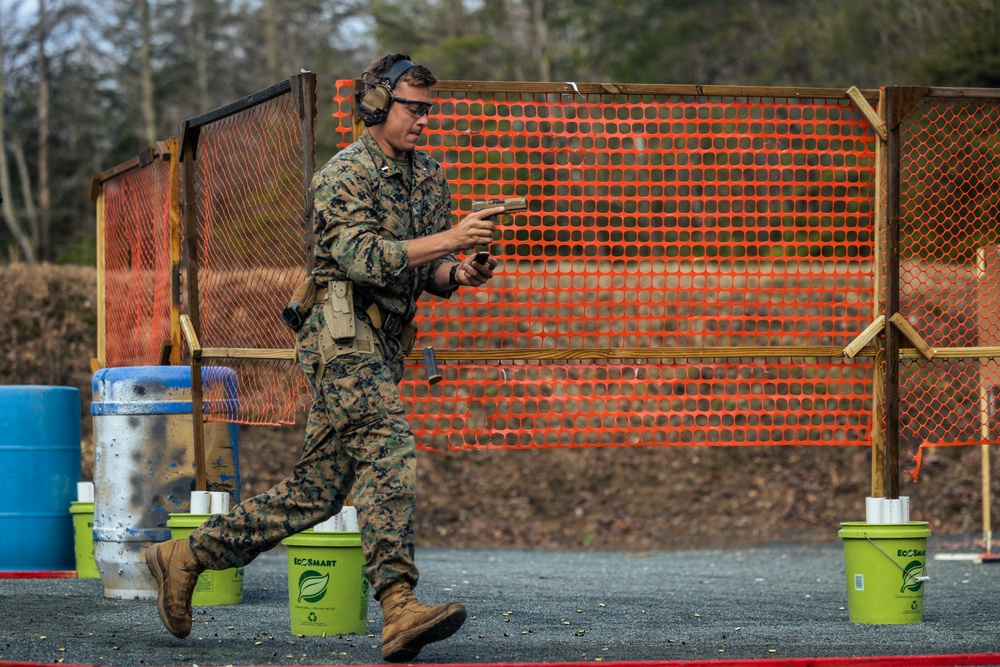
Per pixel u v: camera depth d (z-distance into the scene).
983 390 14.80
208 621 12.38
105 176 19.73
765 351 14.22
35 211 81.88
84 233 81.50
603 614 13.47
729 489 32.25
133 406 14.34
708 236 33.78
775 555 25.56
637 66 76.31
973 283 15.16
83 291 35.28
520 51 76.25
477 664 9.52
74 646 10.51
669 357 14.32
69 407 18.52
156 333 17.08
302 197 12.64
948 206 15.16
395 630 9.34
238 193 14.02
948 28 57.75
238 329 14.18
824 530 30.36
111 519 14.34
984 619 12.91
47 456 18.14
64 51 83.38
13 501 17.95
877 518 13.23
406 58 10.05
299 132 12.75
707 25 77.62
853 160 33.44
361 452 9.68
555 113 35.91
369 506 9.53
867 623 12.56
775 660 9.67
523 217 14.94
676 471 32.81
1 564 17.89
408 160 10.24
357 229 9.60
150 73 83.75
